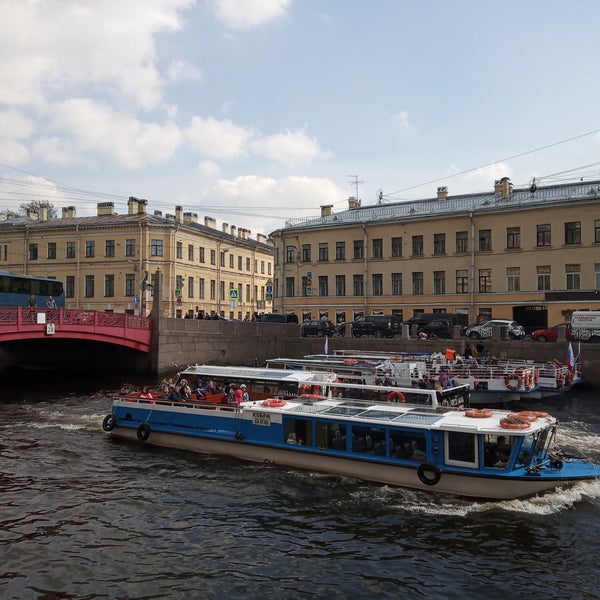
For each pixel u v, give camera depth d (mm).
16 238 58438
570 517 12242
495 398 25859
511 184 46562
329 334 41625
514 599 9211
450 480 13484
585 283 40344
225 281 65438
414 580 9773
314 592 9375
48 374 36156
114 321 32438
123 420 19109
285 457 15875
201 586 9555
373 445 14562
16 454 17188
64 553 10719
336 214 54156
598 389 29547
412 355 29891
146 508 12992
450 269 45156
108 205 60094
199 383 20703
